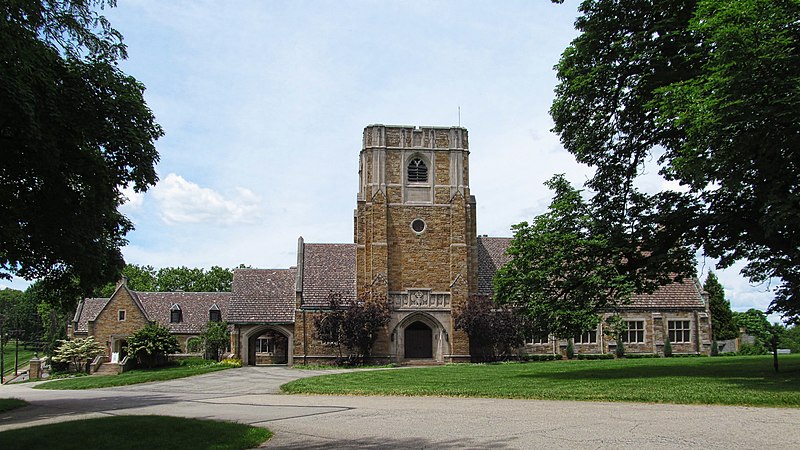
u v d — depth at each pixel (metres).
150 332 56.22
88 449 11.91
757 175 20.86
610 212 28.56
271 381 33.28
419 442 12.17
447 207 50.06
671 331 53.00
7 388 41.81
